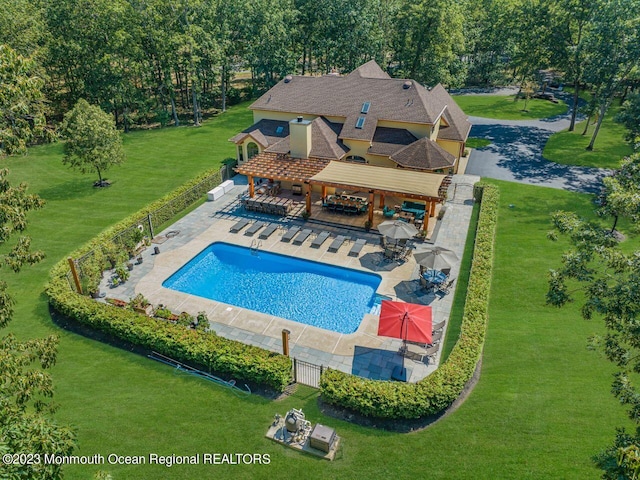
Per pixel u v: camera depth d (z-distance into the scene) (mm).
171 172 44375
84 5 55125
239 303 26156
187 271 29328
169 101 71250
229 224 34688
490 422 17406
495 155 48094
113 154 39125
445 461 15883
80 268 26766
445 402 17859
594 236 14648
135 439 17031
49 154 48719
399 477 15383
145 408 18516
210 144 52750
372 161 39625
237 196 39281
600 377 19281
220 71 66188
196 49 58781
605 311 13164
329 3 67875
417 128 39344
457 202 37656
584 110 48094
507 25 75312
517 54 63125
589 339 14359
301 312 25344
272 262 30344
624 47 41938
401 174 34469
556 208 36156
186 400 18969
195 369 20734
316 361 21406
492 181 41531
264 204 35844
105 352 21938
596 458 12078
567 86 78188
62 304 23812
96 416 18031
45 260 29688
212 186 40281
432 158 36594
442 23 59312
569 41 51094
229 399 19047
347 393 18000
